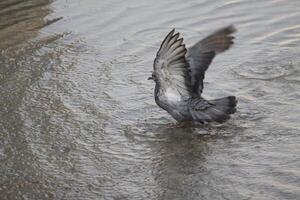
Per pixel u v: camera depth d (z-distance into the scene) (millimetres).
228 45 11320
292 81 13406
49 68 15172
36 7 19312
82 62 15422
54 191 10359
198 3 18359
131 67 14953
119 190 10234
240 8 17641
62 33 17266
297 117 11930
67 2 19594
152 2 18844
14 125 12648
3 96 13898
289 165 10391
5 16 18734
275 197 9547
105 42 16500
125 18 17859
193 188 10070
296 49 14914
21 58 15844
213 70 14367
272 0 17953
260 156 10797
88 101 13453
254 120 12055
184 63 11094
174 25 17031
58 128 12430
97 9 18766
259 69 14133
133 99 13414
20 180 10750
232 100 11500
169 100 11922
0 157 11523
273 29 16125
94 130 12281
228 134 11711
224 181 10172
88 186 10430
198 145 11453
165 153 11289
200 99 11719
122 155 11344
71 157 11383
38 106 13359
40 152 11617
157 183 10336
